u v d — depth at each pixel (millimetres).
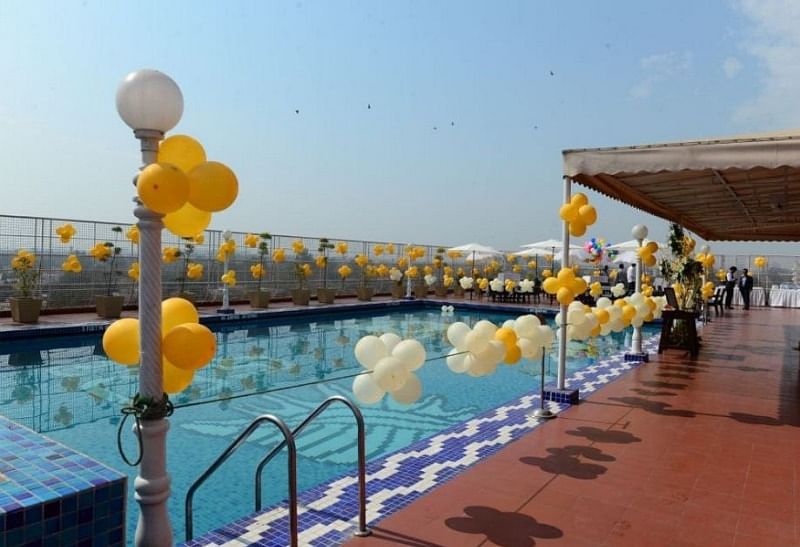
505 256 26344
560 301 6023
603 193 6898
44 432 5754
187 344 2287
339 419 6453
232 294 17219
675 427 5102
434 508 3355
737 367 8125
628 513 3297
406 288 22031
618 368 8055
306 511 3320
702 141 4891
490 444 4629
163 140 2396
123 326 2434
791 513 3309
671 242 10133
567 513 3293
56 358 9641
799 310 19641
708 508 3375
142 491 2314
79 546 2391
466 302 19906
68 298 13805
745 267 24234
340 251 20609
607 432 4941
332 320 16281
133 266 14430
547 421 5309
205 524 3832
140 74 2223
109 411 6531
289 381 8406
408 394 3447
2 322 11570
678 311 9359
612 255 25266
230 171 2371
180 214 2475
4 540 2162
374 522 3164
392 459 4266
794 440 4703
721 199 8086
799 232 12938
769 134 5008
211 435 5816
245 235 17578
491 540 2947
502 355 4352
